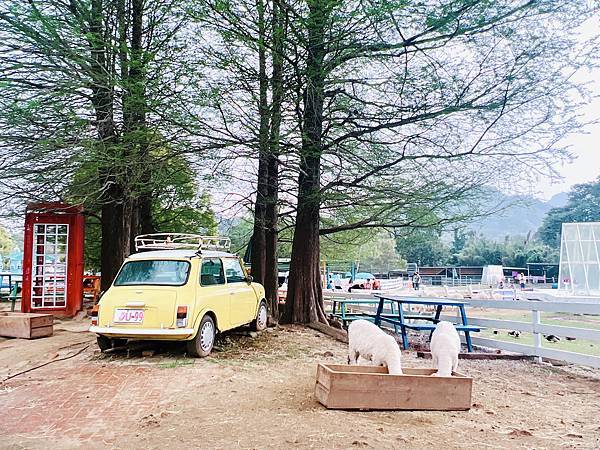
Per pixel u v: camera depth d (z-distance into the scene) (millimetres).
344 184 12242
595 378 8430
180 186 13523
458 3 8766
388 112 10789
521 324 10117
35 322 11000
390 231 14492
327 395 5766
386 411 5742
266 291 14555
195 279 8938
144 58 10039
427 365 8789
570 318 19422
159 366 8039
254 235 14859
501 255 70375
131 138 10438
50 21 9188
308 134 11227
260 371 7895
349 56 10000
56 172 10805
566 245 25109
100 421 5449
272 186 14242
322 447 4566
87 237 21094
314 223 13547
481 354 10070
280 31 9273
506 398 6844
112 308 8609
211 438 4820
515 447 4766
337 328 13117
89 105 10242
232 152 11477
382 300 12133
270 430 5020
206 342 8914
